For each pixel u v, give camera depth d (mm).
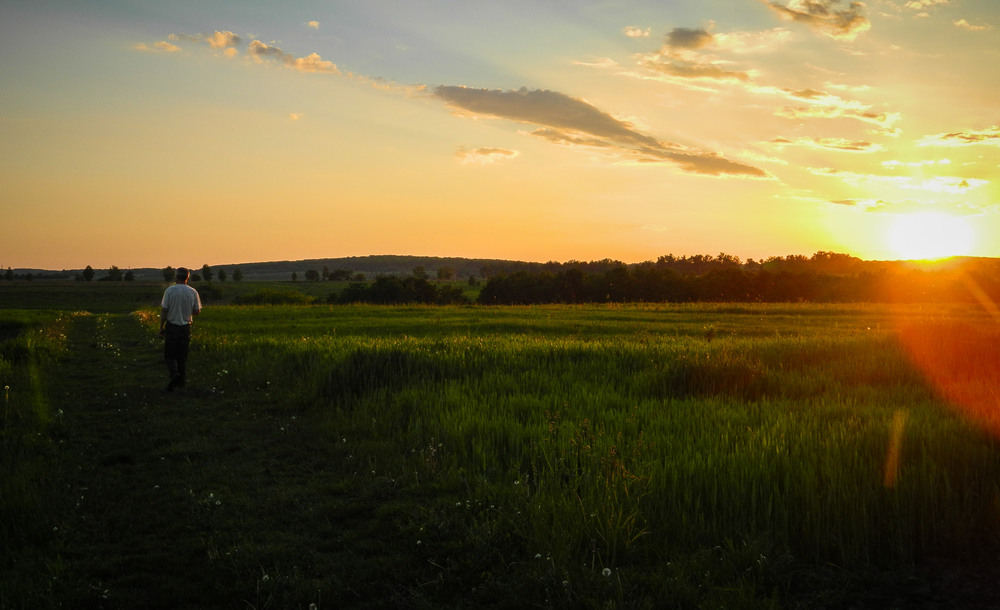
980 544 4641
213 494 6148
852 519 4730
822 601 4051
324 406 10195
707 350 14242
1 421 8570
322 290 128375
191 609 4168
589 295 79438
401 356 12273
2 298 97375
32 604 4031
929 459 5633
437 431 7871
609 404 9438
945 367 11484
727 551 4598
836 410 8242
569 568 4422
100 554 4938
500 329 25578
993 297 56625
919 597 4043
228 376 13055
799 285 67312
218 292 109250
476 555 4770
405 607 4203
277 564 4727
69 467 6957
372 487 6383
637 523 5059
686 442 6805
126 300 99750
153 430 8781
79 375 13484
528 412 8969
